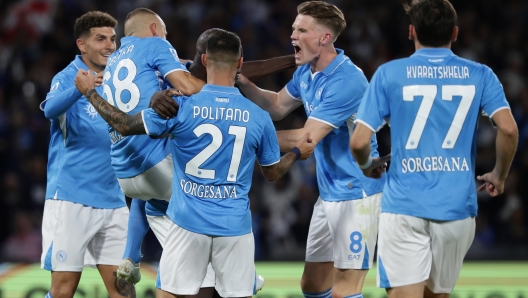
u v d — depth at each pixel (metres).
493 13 50.81
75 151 19.86
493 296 26.62
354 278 19.12
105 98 18.20
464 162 15.58
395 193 15.69
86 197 19.92
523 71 47.59
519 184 39.12
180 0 48.62
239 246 16.31
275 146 16.62
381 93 15.67
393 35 48.59
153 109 15.89
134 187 18.27
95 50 20.00
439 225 15.42
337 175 19.27
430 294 16.45
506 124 15.27
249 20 48.06
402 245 15.60
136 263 19.55
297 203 37.62
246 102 16.25
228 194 16.20
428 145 15.48
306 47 19.19
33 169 37.16
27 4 46.59
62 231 19.70
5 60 43.50
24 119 39.59
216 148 15.92
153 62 17.64
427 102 15.45
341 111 18.77
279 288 26.64
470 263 28.94
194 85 17.17
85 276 26.22
